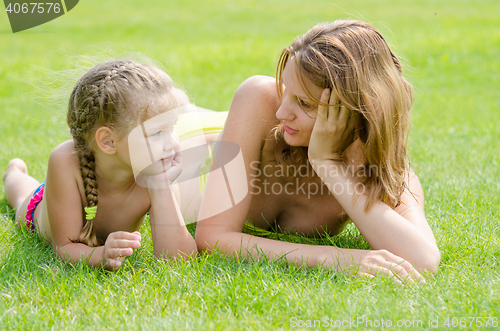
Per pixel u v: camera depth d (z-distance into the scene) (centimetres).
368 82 225
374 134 228
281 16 1803
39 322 183
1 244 258
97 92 233
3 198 355
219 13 1895
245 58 1064
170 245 244
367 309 185
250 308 192
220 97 720
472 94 741
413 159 421
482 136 497
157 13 1881
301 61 225
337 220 276
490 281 212
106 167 248
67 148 248
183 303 195
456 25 1425
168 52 1123
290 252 232
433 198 326
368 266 217
